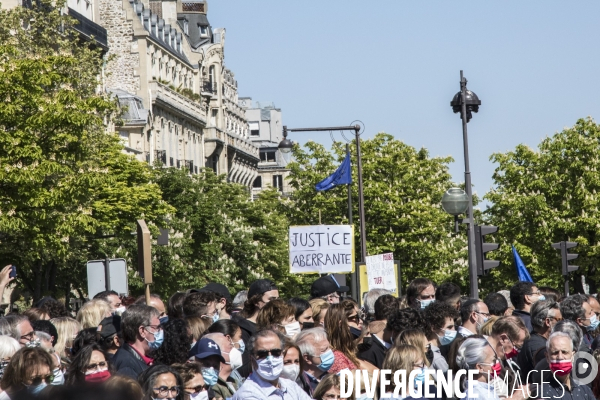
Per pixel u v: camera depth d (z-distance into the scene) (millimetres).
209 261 114812
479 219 125625
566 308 22641
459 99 44281
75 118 61719
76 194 62156
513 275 111750
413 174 122062
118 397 5699
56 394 5648
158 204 90125
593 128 113875
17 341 16844
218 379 17391
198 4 195000
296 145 123438
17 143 59969
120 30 153500
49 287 78312
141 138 146250
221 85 196750
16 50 61125
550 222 110562
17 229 58875
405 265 119250
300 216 122000
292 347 16125
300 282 134250
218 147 193000
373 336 20172
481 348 15906
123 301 29078
